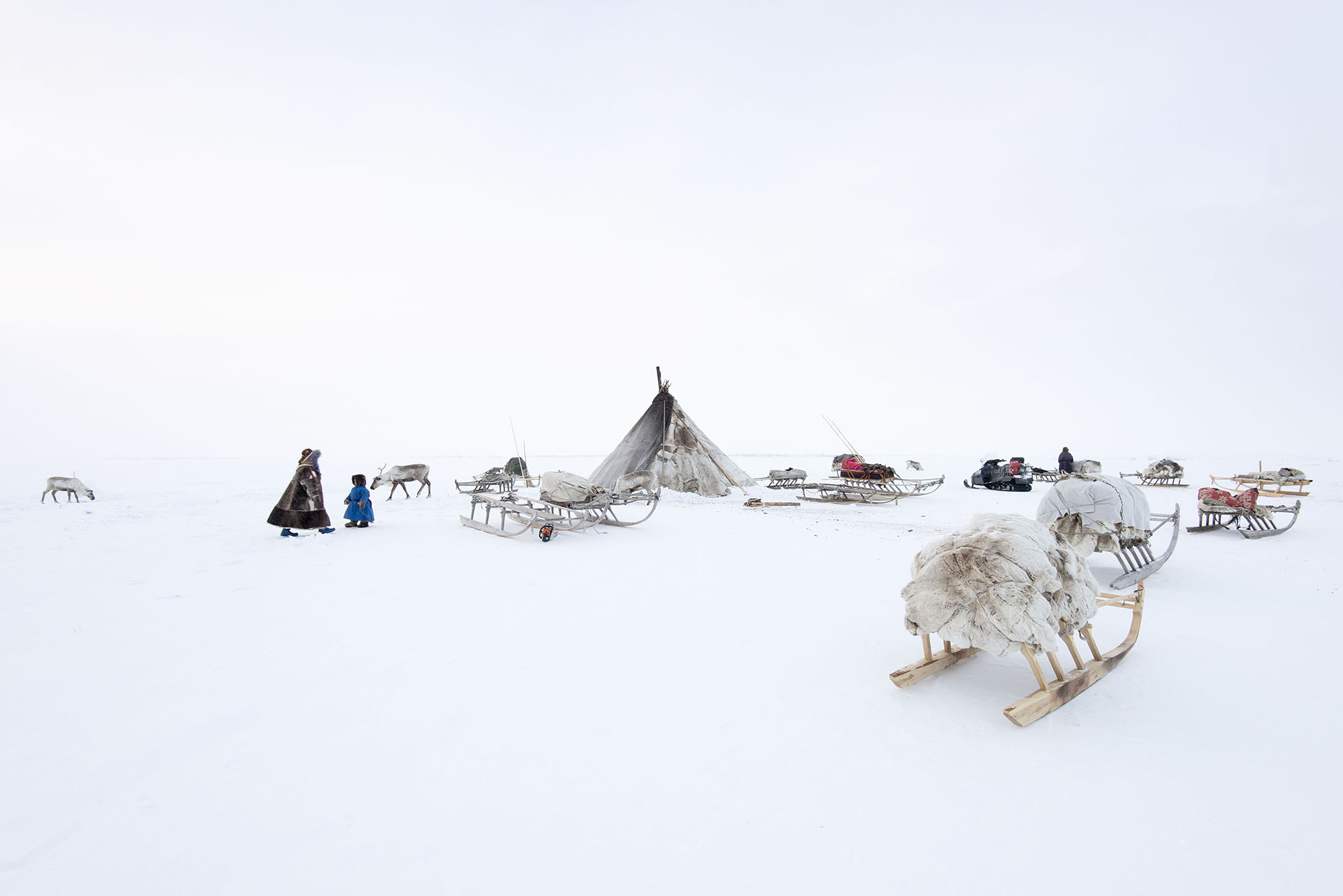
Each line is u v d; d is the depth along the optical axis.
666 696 4.06
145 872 2.41
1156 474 23.59
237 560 8.37
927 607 4.05
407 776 3.11
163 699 4.01
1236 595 6.50
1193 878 2.35
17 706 3.88
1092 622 5.57
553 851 2.53
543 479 10.55
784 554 8.91
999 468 21.69
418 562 8.23
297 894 2.29
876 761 3.23
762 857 2.49
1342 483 22.00
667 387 20.25
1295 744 3.38
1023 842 2.57
